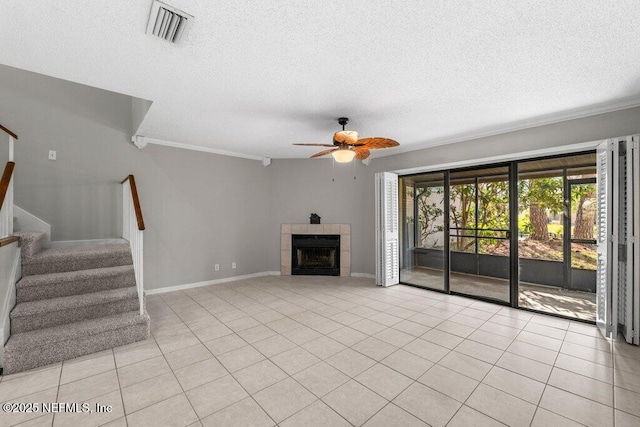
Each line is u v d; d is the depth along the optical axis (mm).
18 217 3383
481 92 2586
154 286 4320
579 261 4234
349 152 2951
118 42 1824
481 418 1687
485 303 3855
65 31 1704
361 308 3643
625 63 2084
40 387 1975
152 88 2514
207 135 4059
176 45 1858
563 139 3197
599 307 2879
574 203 4238
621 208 2695
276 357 2404
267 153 5219
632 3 1462
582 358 2385
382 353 2473
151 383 2033
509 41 1816
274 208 5648
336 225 5504
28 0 1430
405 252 5262
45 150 3604
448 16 1573
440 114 3141
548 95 2650
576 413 1727
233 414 1722
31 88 3539
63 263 2963
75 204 3785
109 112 4004
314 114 3150
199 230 4762
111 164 4012
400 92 2590
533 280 4629
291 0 1445
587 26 1659
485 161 3932
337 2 1461
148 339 2736
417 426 1624
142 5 1489
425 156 4488
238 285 4809
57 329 2436
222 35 1749
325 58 2023
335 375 2137
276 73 2238
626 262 2648
